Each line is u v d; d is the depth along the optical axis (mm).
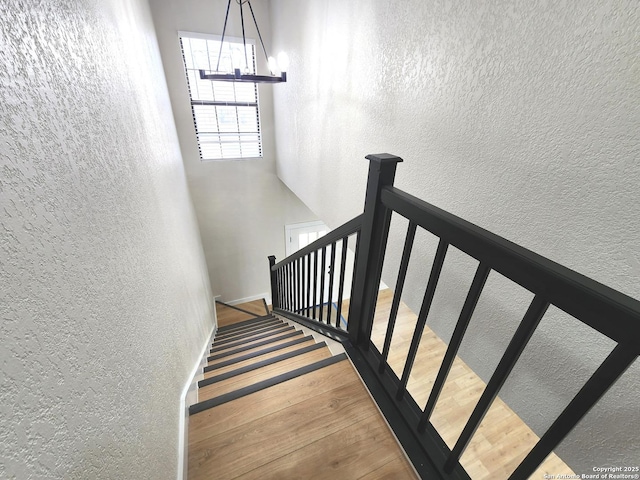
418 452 959
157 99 2305
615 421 738
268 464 997
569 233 807
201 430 1113
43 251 501
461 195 1161
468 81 1046
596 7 662
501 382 660
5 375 383
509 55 888
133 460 754
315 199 2930
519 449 1969
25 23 547
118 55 1239
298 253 2039
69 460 503
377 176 945
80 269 627
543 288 507
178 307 1682
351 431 1068
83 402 568
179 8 3188
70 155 666
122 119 1149
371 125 1717
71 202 634
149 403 936
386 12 1417
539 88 819
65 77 697
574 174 771
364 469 959
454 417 2207
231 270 5090
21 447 395
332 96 2148
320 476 955
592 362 781
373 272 1157
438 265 780
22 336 425
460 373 2617
